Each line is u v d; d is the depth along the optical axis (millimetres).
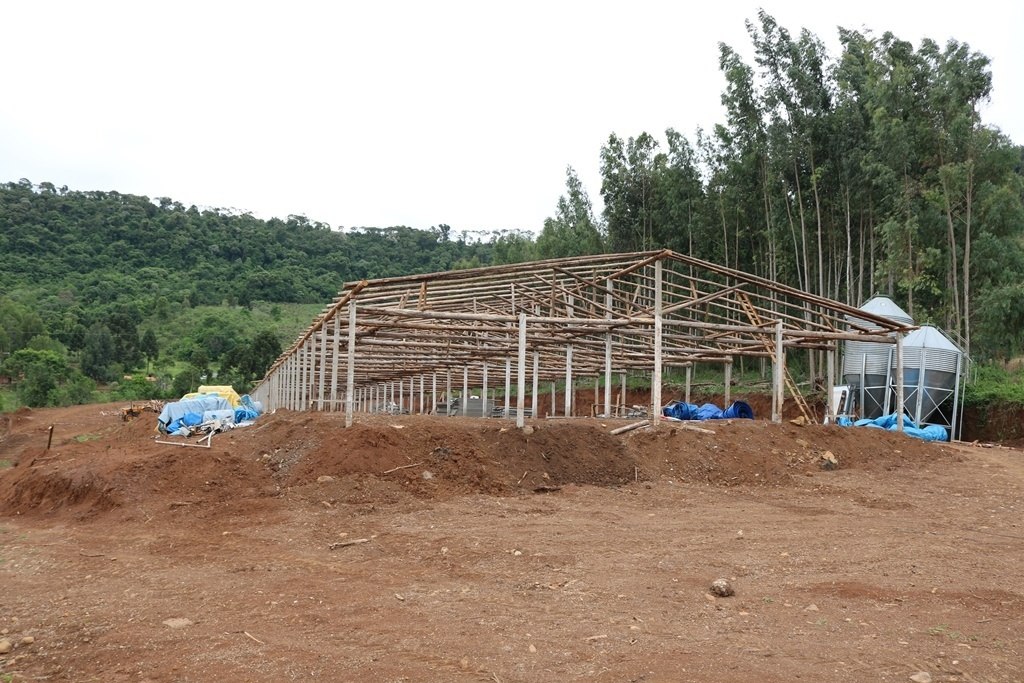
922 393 25359
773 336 22312
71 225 97938
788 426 18125
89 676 5902
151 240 99312
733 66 33156
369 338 20828
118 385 57125
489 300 22047
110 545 11016
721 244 37625
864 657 6070
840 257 32812
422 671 5820
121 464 14359
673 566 9227
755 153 33188
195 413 22375
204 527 11859
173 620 7285
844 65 32969
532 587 8344
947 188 28375
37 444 29703
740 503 13578
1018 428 26484
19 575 9562
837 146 30906
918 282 29000
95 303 78438
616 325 18391
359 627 6973
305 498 13078
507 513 12359
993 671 5797
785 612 7402
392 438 14578
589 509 12781
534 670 5824
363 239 119688
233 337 70812
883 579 8648
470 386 40688
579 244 46812
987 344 30203
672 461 15977
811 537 10883
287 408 28875
